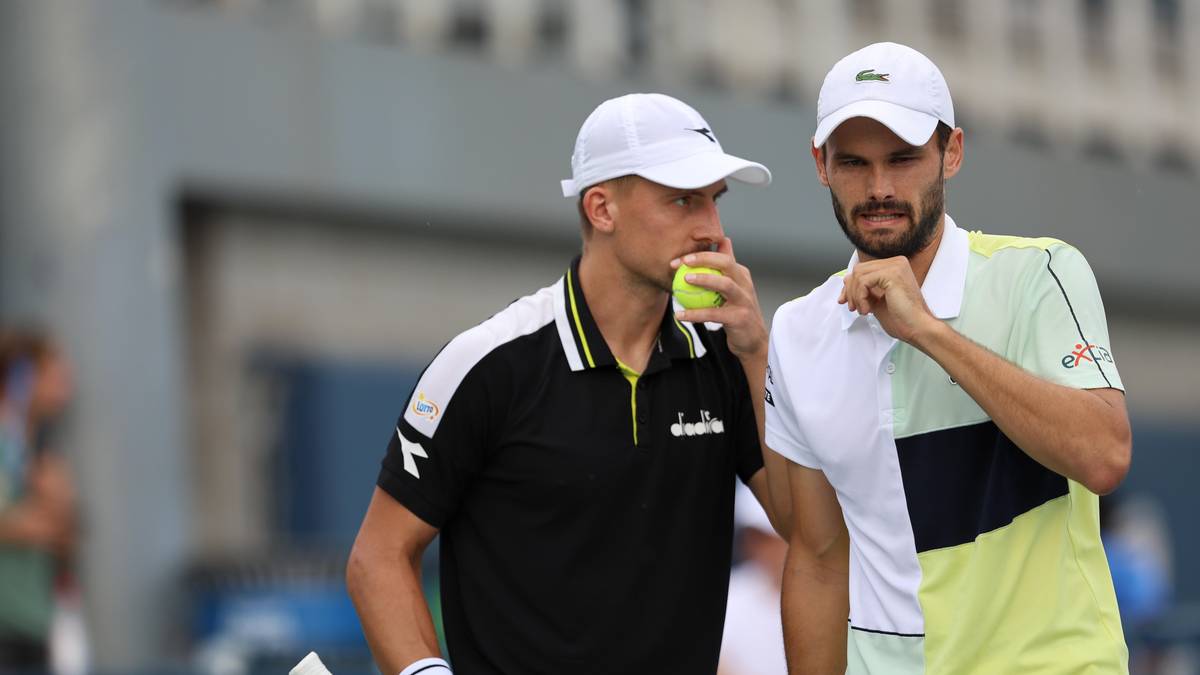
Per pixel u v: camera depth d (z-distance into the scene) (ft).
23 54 116.67
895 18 162.71
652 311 41.88
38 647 77.92
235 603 105.81
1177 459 194.08
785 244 150.82
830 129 36.09
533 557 41.55
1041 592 36.45
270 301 123.13
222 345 120.16
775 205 149.59
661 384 41.93
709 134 41.55
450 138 129.49
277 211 122.93
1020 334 36.50
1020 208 170.19
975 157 165.78
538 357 41.57
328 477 124.67
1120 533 100.58
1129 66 189.16
